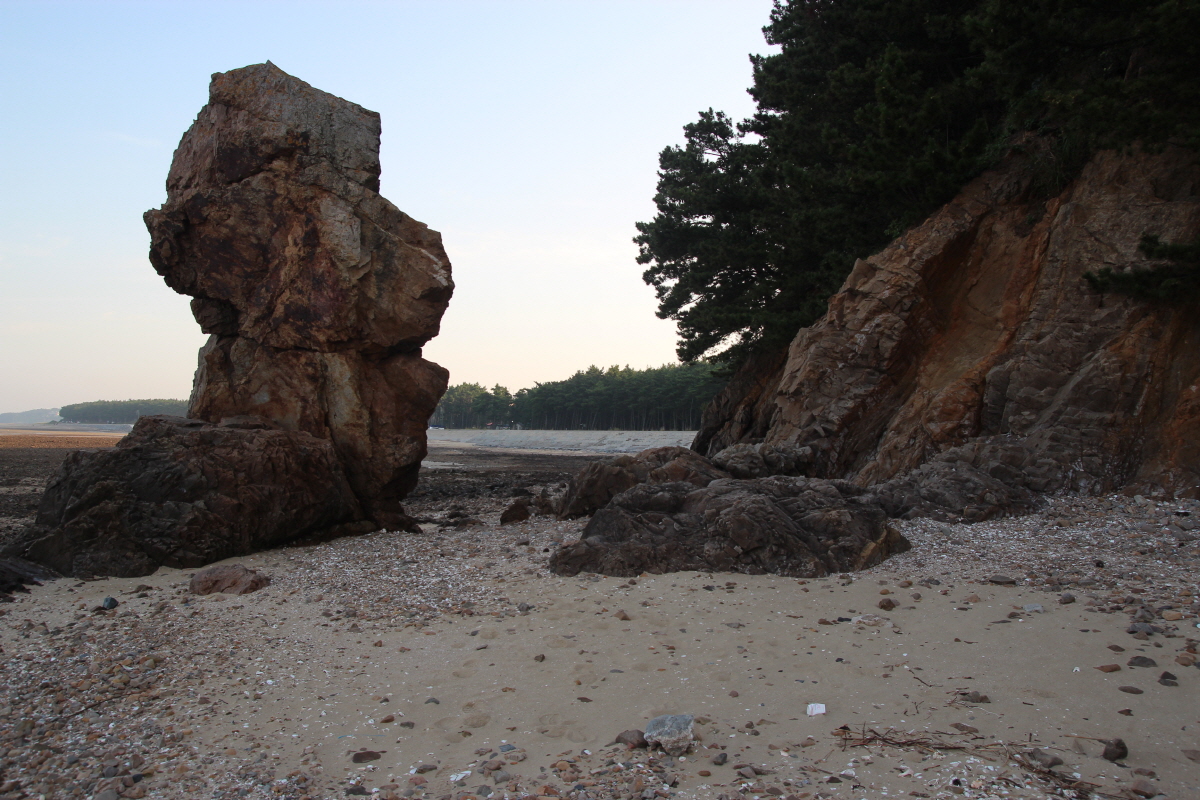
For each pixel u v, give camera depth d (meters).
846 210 18.66
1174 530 8.38
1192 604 6.18
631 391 105.56
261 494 10.30
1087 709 4.53
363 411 12.36
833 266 19.80
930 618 6.34
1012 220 13.88
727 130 28.66
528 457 57.53
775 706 4.80
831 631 6.14
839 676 5.23
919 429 13.12
